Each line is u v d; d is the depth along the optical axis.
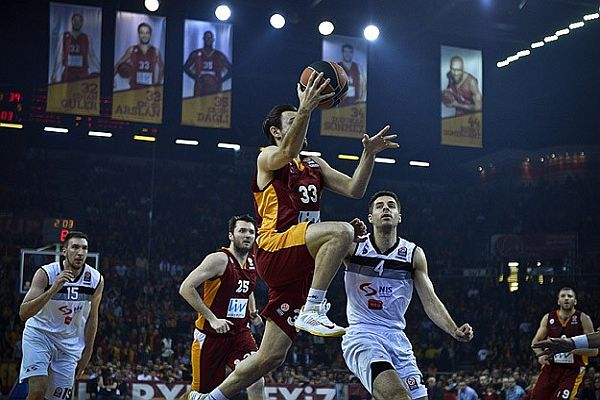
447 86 22.06
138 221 29.39
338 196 33.72
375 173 35.00
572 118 32.22
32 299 7.06
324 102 5.02
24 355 7.24
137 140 32.44
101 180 30.92
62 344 7.36
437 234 31.81
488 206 32.72
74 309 7.35
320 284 4.88
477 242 31.62
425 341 23.94
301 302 5.27
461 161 35.75
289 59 31.53
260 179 5.23
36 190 29.52
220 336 7.80
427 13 25.64
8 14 28.55
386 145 5.36
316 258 4.95
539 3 24.50
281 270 5.10
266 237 5.16
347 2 24.59
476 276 27.45
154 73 19.75
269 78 32.16
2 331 21.11
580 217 30.25
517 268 27.30
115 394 14.09
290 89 33.09
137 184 31.31
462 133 21.95
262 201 5.23
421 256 6.36
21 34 29.58
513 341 23.72
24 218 27.81
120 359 20.30
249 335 7.98
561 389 9.15
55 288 6.82
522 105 33.22
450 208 33.34
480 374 18.23
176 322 22.66
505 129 33.84
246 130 33.16
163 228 29.45
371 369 5.82
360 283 6.27
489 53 29.42
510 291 26.41
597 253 29.33
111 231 28.25
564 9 25.05
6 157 30.05
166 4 25.22
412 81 32.00
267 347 5.28
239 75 31.94
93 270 7.51
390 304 6.25
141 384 13.31
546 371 9.31
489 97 33.22
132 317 23.14
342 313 25.64
